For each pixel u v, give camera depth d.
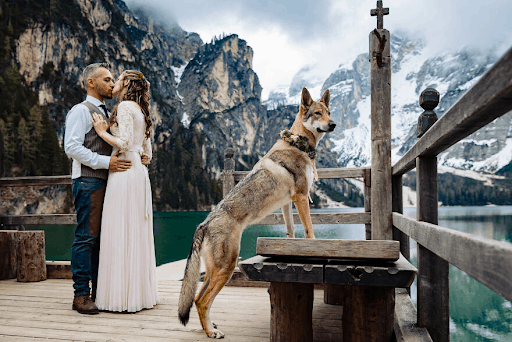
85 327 2.82
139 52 137.62
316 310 3.23
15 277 4.87
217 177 118.62
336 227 22.22
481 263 1.08
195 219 42.34
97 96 3.55
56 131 76.12
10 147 57.22
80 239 3.32
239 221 2.62
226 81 161.00
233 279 4.29
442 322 2.26
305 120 3.09
